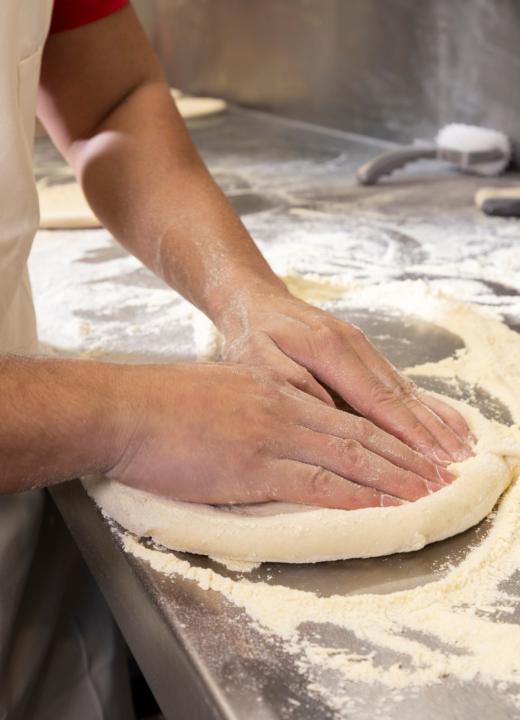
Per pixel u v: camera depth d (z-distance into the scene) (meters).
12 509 0.82
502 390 0.81
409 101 1.72
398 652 0.50
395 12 1.68
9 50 0.73
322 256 1.20
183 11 2.41
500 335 0.94
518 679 0.48
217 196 0.91
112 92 0.97
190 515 0.61
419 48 1.65
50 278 1.19
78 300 1.10
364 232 1.29
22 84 0.78
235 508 0.63
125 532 0.64
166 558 0.60
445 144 1.54
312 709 0.46
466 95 1.58
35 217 0.79
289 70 2.07
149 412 0.61
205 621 0.54
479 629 0.52
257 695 0.47
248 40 2.19
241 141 1.95
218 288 0.82
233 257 0.84
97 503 0.67
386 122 1.80
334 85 1.92
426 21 1.61
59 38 0.93
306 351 0.72
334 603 0.55
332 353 0.71
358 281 1.10
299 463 0.62
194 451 0.61
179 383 0.63
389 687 0.48
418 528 0.60
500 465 0.66
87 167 0.95
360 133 1.89
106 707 1.01
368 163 1.55
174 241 0.87
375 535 0.59
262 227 1.33
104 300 1.10
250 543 0.59
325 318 0.75
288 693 0.47
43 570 0.92
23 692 0.89
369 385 0.70
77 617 1.00
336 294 1.08
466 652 0.50
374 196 1.47
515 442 0.69
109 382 0.62
